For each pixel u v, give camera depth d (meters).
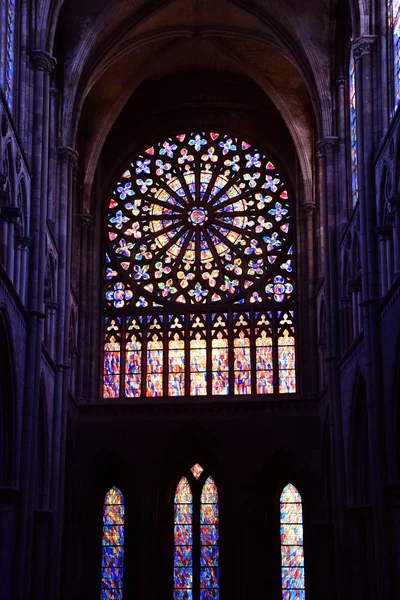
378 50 36.03
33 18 37.31
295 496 47.88
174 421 48.22
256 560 46.50
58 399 41.41
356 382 37.50
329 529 45.50
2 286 30.30
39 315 35.09
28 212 35.81
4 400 32.62
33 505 33.81
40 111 36.72
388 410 32.47
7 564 32.00
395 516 31.88
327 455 45.69
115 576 47.25
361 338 36.56
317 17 43.94
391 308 31.80
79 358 49.38
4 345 31.69
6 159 32.34
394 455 31.97
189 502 48.31
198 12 47.47
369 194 35.12
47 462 40.03
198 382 49.72
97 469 48.03
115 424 48.38
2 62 32.84
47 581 39.09
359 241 37.53
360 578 37.84
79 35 44.22
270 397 48.84
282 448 47.47
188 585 47.12
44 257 36.03
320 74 44.09
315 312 48.97
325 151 43.56
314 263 49.53
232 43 49.62
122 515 48.12
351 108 42.53
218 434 47.91
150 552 46.91
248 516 46.81
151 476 47.69
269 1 44.56
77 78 44.28
